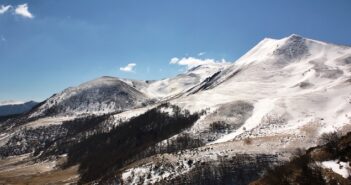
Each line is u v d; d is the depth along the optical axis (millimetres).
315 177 50562
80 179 197625
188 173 130125
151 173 137875
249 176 124312
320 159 54938
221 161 133375
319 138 147000
